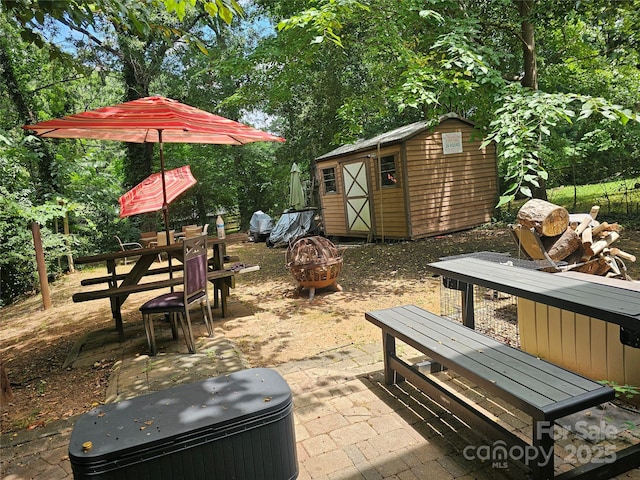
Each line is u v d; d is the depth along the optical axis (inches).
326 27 240.2
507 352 94.3
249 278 319.0
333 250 249.9
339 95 600.7
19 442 109.9
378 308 211.6
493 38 382.0
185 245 163.5
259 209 831.1
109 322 236.5
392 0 287.0
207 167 745.0
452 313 189.9
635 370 106.0
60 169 449.1
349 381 131.9
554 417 67.8
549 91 402.3
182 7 108.7
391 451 95.2
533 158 230.5
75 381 150.3
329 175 509.7
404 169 402.9
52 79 479.5
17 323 266.1
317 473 88.7
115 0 99.5
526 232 171.8
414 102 245.9
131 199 385.4
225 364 149.6
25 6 102.1
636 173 495.2
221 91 696.4
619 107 206.8
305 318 205.0
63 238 409.7
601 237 172.6
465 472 86.7
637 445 84.7
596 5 265.0
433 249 361.4
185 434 64.6
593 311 90.9
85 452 60.6
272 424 70.7
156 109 166.6
